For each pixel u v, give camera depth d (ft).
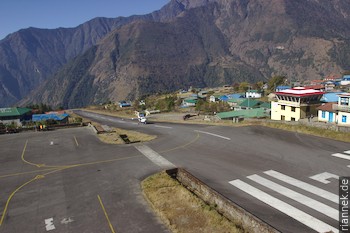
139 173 83.30
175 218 57.26
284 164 84.89
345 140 104.27
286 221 55.26
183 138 126.82
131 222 56.90
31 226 57.41
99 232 54.13
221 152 101.14
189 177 75.56
